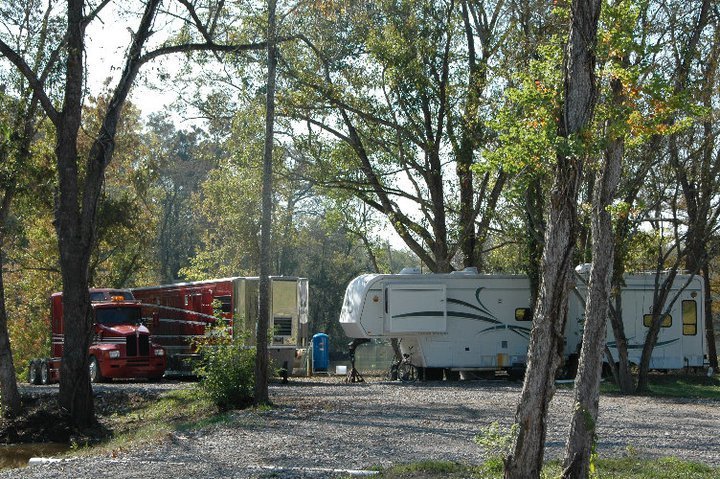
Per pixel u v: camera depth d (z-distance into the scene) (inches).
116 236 1736.0
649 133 380.2
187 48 927.7
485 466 472.4
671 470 478.6
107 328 1304.1
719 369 1497.3
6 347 907.4
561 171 353.7
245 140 1386.6
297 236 1822.1
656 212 1061.8
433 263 1462.8
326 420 740.0
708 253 1096.8
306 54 1341.0
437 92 1374.3
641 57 445.7
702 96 854.5
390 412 796.0
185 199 3117.6
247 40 1005.2
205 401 906.7
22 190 1017.5
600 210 408.8
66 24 861.2
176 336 1406.3
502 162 365.4
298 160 1451.8
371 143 1446.9
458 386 1128.2
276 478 484.7
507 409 818.8
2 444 836.0
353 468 514.3
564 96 357.4
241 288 1216.8
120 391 1073.5
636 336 1262.3
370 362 2610.7
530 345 355.9
